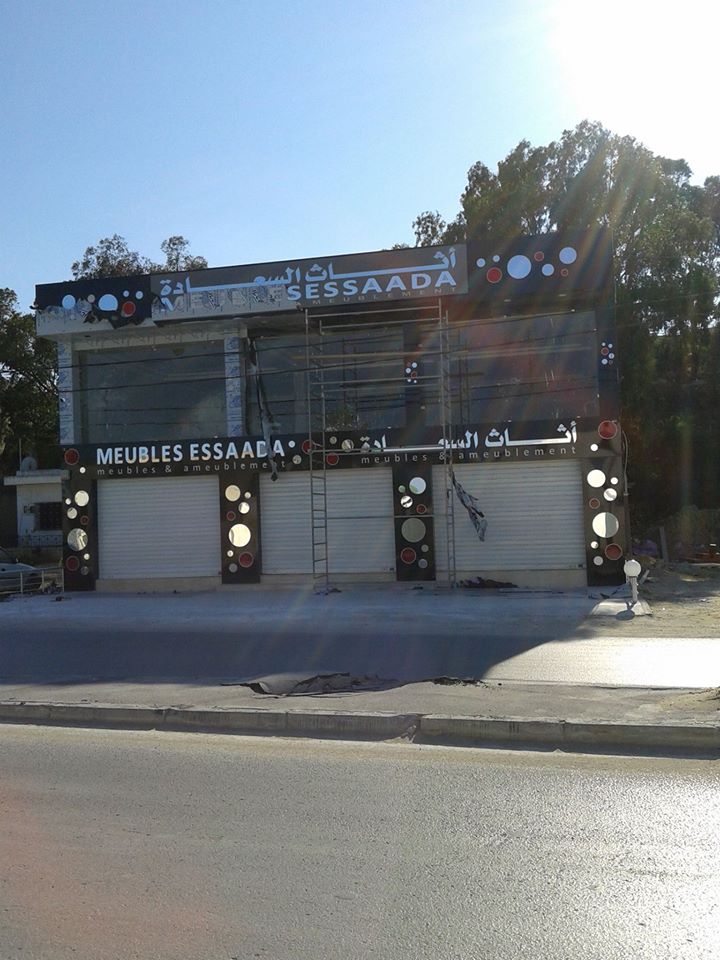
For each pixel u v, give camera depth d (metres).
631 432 29.86
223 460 21.88
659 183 33.00
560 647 12.54
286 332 22.89
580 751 7.60
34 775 7.04
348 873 5.04
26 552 36.12
